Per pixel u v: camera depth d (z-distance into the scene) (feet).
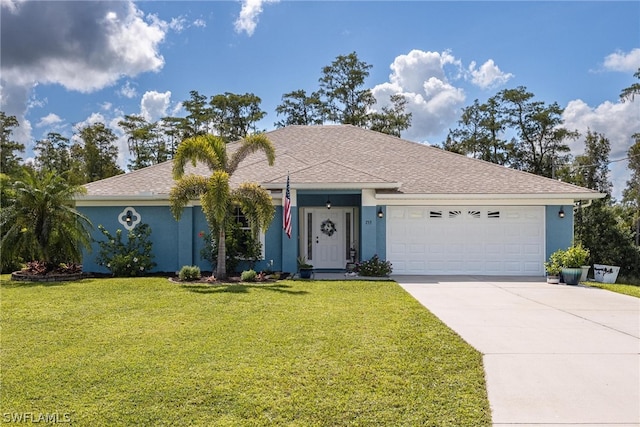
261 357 19.70
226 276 47.29
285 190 48.21
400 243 51.52
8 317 27.81
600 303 34.19
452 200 51.42
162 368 18.26
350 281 45.42
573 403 15.40
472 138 146.82
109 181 55.42
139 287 40.47
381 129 141.59
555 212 51.11
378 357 19.86
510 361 19.83
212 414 14.15
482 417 14.20
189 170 58.44
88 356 19.88
